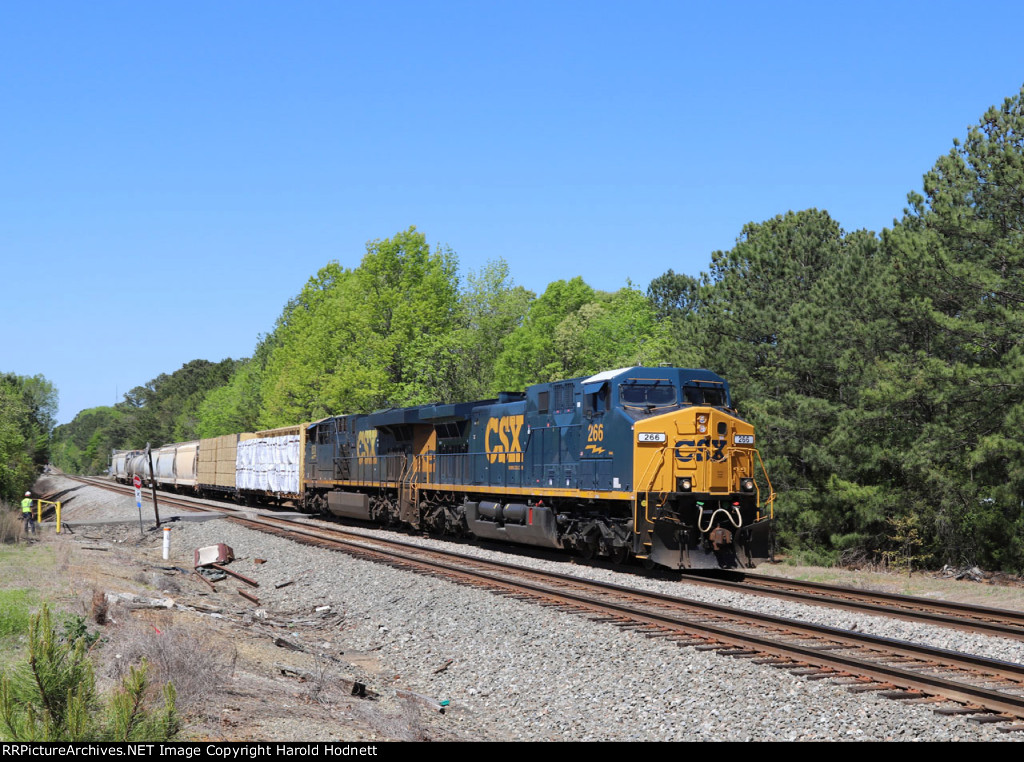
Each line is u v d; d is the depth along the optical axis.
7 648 10.16
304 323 61.41
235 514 37.72
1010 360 20.02
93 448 175.62
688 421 18.95
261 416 68.38
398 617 15.88
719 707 9.48
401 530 32.31
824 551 24.42
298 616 17.64
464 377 53.88
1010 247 20.20
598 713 9.98
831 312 25.00
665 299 81.50
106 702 7.56
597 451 19.95
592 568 20.27
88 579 16.66
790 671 10.16
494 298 68.44
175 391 156.62
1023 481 19.80
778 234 28.56
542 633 13.12
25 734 6.05
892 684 9.52
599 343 56.66
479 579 17.45
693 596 16.11
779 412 25.44
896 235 22.36
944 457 21.33
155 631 11.26
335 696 10.51
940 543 22.77
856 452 23.38
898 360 22.61
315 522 35.81
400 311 49.50
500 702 11.10
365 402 49.16
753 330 27.09
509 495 24.20
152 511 43.19
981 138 22.25
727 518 19.08
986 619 14.17
